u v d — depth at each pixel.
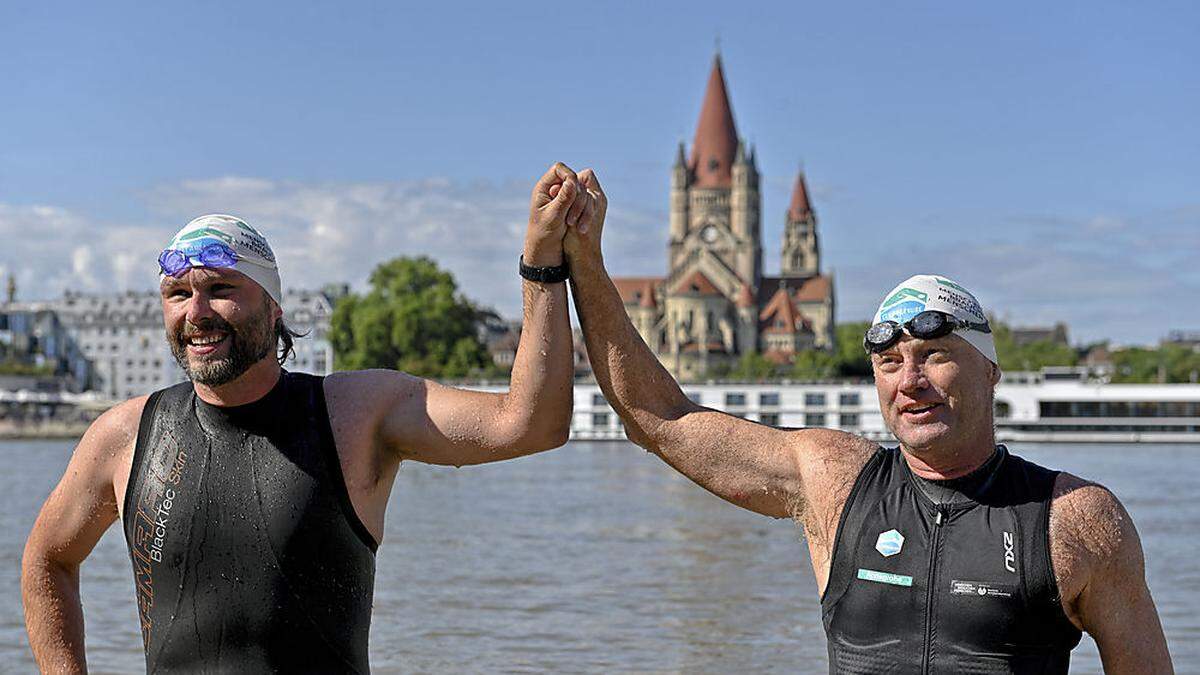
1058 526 4.09
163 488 4.31
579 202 4.40
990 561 4.10
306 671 4.19
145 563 4.34
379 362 115.94
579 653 15.09
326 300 147.88
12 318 153.75
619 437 92.19
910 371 4.21
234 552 4.20
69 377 142.75
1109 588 4.09
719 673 13.98
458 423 4.39
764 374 144.88
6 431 104.00
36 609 4.59
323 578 4.22
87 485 4.54
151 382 160.00
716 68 181.88
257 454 4.27
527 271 4.44
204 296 4.21
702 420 4.71
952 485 4.23
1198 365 143.62
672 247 174.50
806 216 185.38
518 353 4.43
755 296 170.12
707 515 33.84
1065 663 4.18
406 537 28.48
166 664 4.29
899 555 4.21
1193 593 20.31
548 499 40.03
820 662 14.62
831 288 177.00
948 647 4.10
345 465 4.30
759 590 20.02
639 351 4.75
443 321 115.75
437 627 16.64
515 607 18.28
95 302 164.25
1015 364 169.38
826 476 4.45
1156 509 37.31
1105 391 93.12
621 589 20.14
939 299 4.25
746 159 175.38
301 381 4.43
